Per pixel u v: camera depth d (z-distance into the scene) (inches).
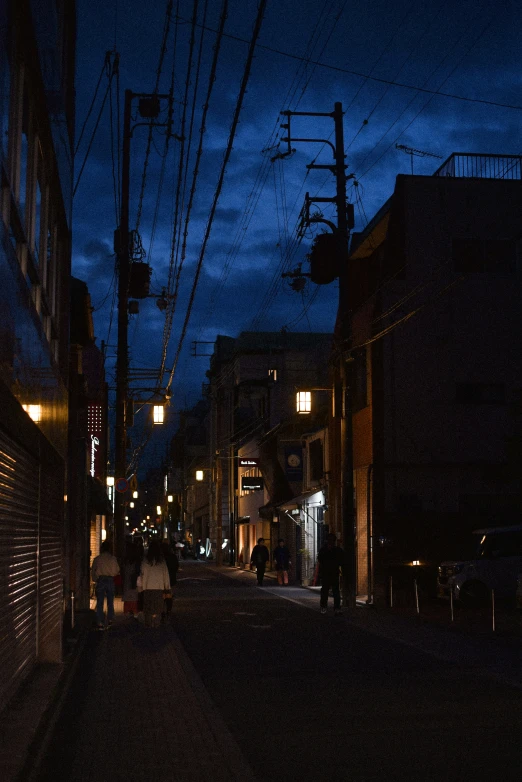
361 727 372.8
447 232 1157.7
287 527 1811.0
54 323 553.3
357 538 1219.2
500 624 818.8
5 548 347.3
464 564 996.6
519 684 478.3
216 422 2618.1
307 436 1571.1
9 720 343.3
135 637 717.9
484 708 411.5
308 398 1279.5
